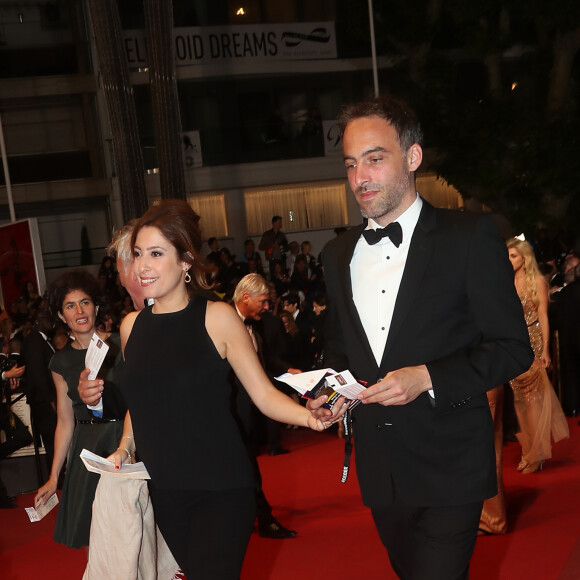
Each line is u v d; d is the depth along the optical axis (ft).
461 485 8.07
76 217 78.79
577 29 58.65
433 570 8.10
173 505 9.14
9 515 22.54
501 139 59.11
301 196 79.25
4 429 24.68
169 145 41.52
